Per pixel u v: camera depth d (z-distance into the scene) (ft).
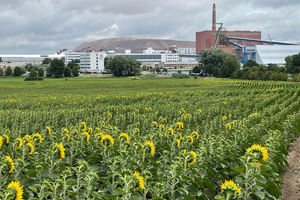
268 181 25.39
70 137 46.06
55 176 29.58
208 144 39.14
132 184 23.30
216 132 61.05
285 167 44.70
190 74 618.03
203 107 115.44
